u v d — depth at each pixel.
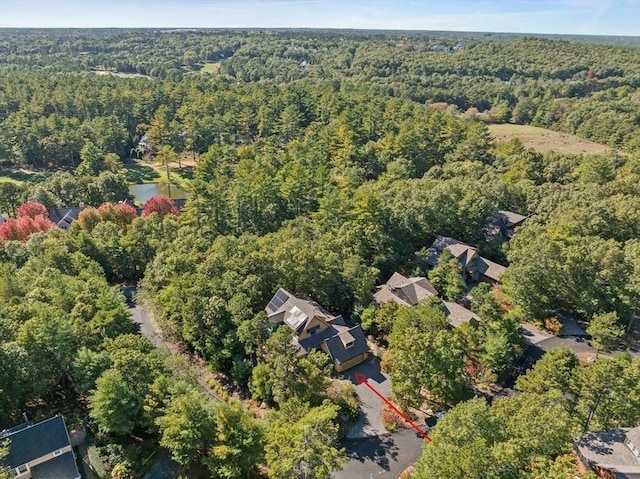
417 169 116.94
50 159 136.38
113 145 143.00
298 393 45.31
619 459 35.69
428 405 49.53
